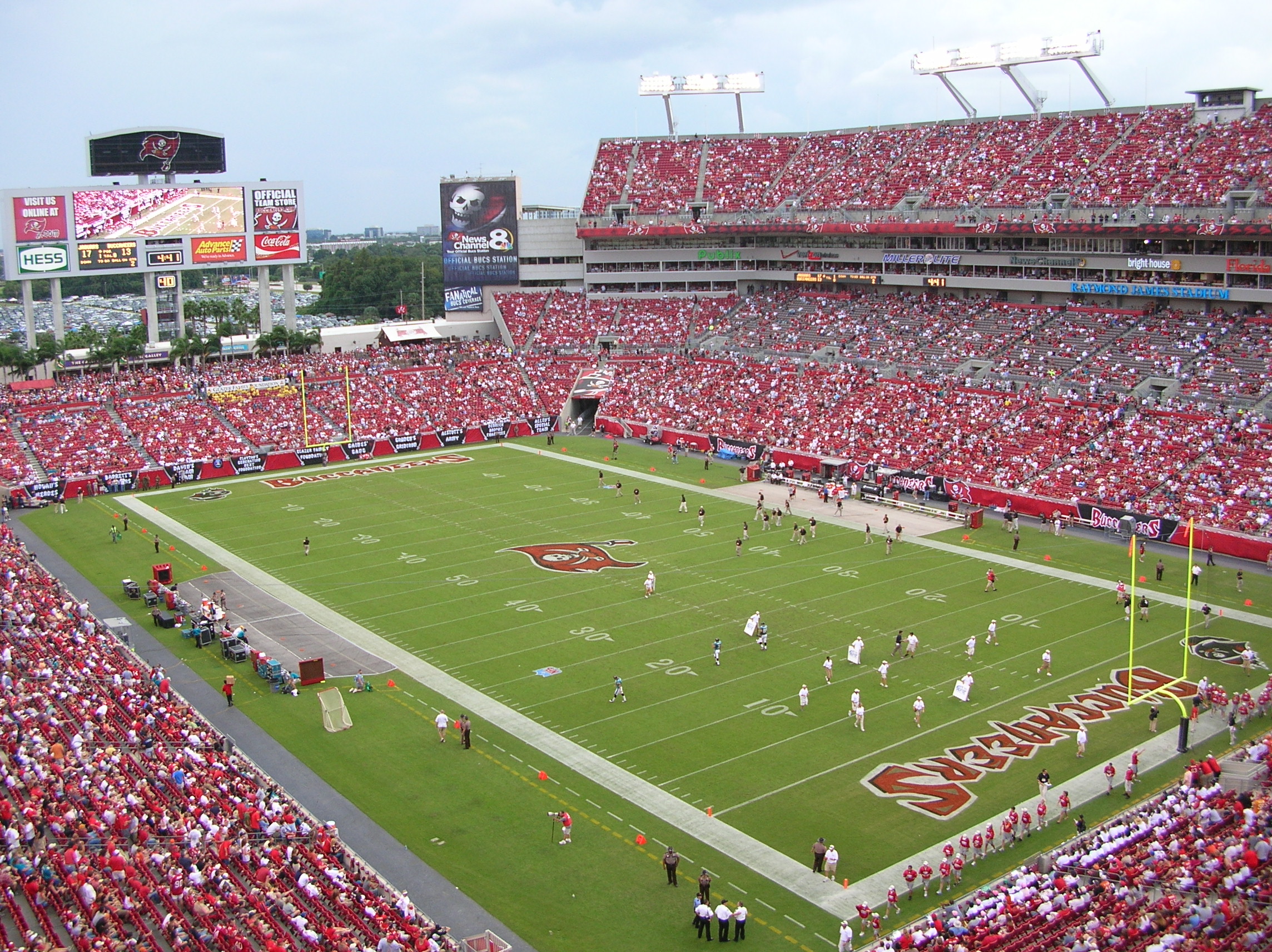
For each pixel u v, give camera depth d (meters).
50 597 61.69
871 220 117.75
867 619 61.00
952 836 39.53
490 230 135.62
